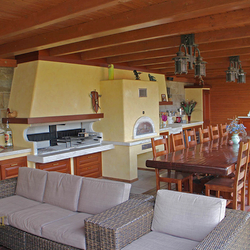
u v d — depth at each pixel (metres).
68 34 3.57
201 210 2.19
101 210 2.73
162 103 7.27
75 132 5.86
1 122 4.80
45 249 2.53
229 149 4.36
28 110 4.49
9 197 3.46
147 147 5.91
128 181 5.50
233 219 2.12
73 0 2.67
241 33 3.80
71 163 5.13
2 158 4.23
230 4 2.47
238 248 1.95
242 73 5.68
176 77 8.78
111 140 5.65
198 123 9.11
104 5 2.49
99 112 5.71
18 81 4.78
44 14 2.93
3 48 4.40
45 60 4.63
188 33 3.88
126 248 2.10
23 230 2.75
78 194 2.97
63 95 4.95
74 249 2.32
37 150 4.69
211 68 7.42
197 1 2.62
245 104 9.91
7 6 2.83
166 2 2.80
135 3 2.83
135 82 5.69
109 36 4.07
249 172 3.99
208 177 4.41
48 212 2.88
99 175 5.77
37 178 3.38
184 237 2.22
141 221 2.30
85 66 5.36
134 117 5.70
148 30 3.76
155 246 2.11
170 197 2.38
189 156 3.92
